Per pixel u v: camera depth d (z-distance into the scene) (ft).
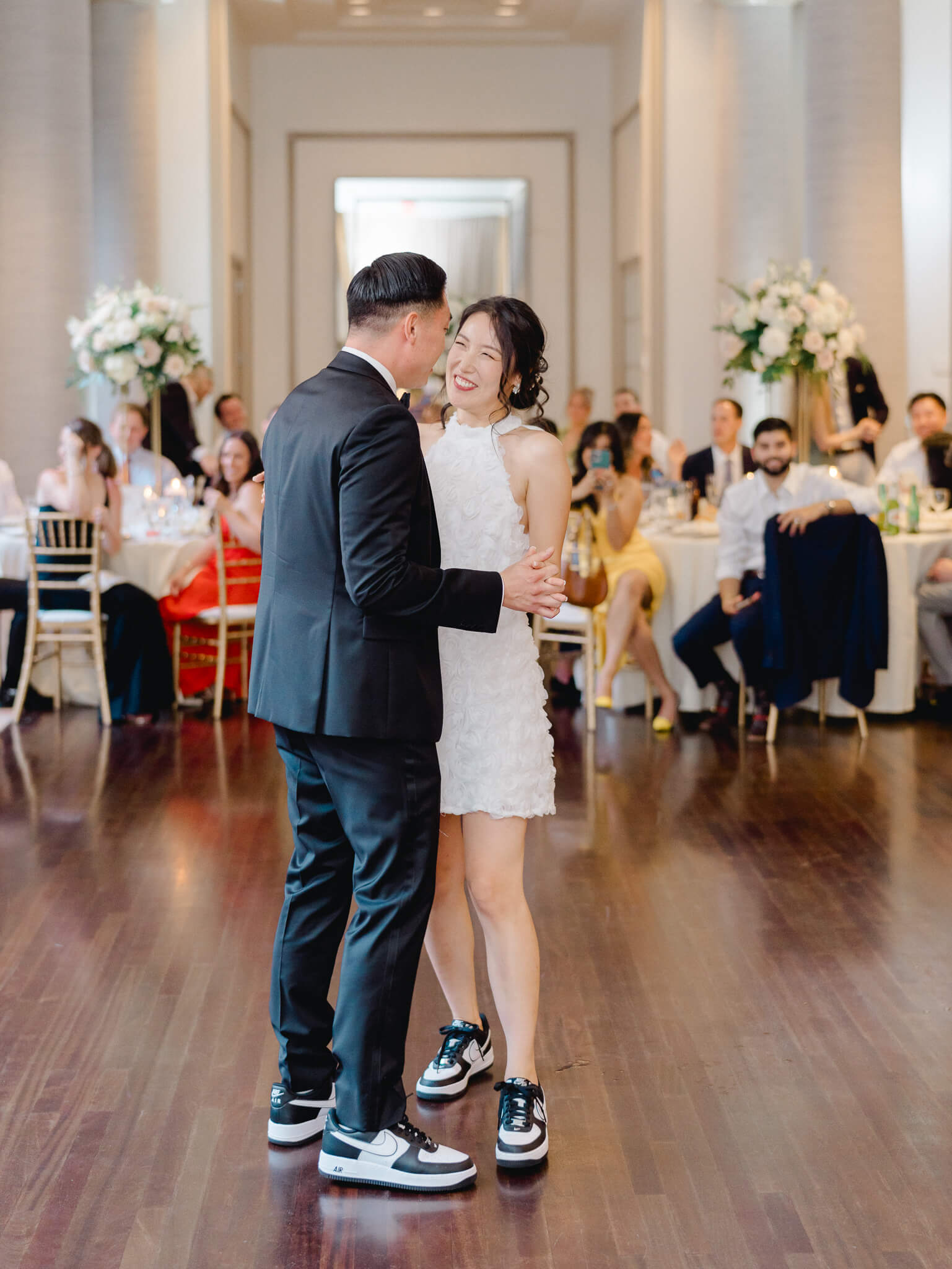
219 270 35.73
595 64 44.98
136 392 31.89
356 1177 7.97
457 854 9.10
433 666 7.78
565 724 21.02
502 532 8.34
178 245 35.55
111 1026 10.11
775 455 19.85
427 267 7.68
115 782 17.16
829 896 12.86
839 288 29.50
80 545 20.92
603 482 20.70
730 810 15.81
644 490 25.13
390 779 7.66
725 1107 8.91
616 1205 7.78
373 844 7.72
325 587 7.55
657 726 20.27
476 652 8.35
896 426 29.66
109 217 34.12
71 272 29.25
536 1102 8.30
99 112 33.91
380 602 7.29
